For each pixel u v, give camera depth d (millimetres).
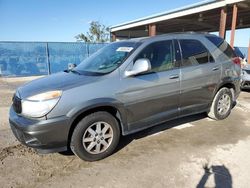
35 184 3045
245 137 4430
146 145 4121
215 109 5188
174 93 4285
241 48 21781
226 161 3537
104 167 3434
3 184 3039
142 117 3971
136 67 3674
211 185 2969
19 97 3453
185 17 16953
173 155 3746
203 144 4137
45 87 3404
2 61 15578
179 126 5004
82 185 3020
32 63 16359
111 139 3693
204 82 4754
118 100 3615
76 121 3416
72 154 3812
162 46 4242
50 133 3162
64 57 17281
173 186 2963
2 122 5406
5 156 3752
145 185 2992
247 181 3045
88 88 3393
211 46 4980
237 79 5484
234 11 11398
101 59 4250
